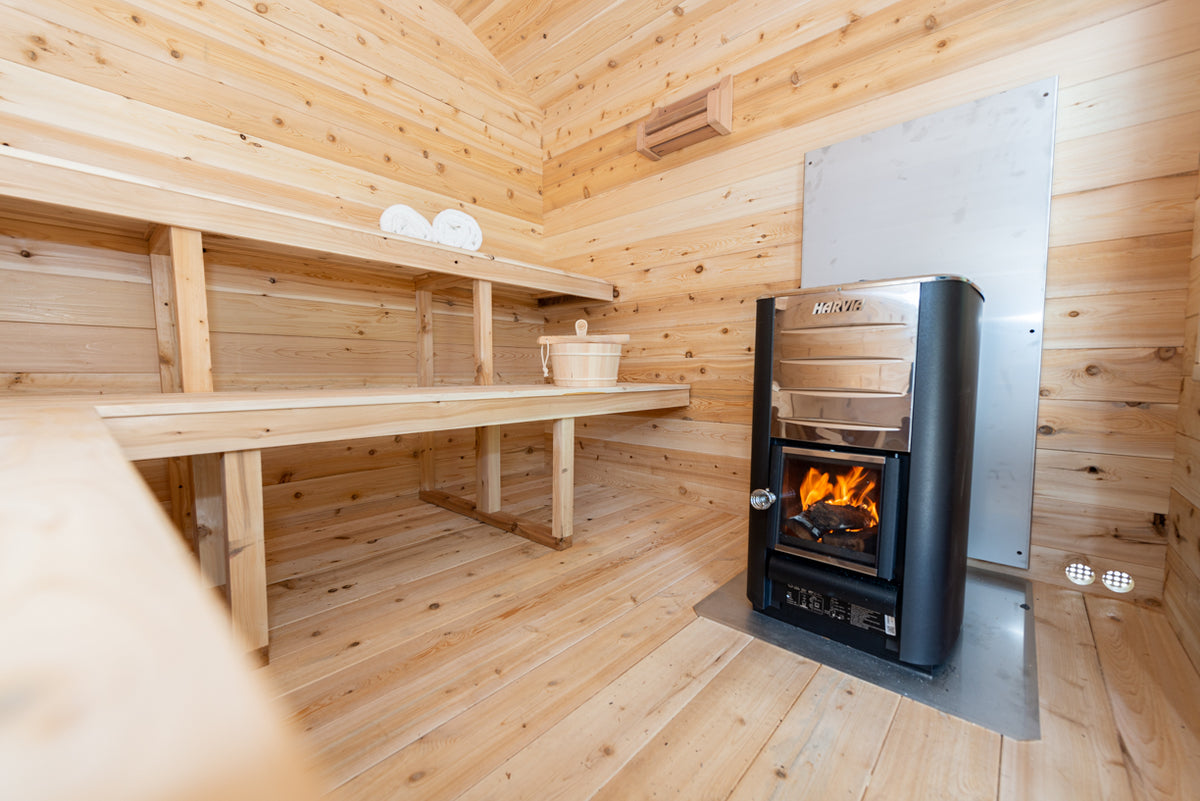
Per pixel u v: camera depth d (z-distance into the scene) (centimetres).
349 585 149
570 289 230
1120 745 90
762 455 129
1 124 146
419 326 228
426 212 245
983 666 112
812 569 122
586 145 270
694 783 83
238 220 137
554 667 111
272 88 195
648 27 230
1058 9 142
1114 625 127
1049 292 146
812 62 187
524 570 160
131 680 13
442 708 99
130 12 165
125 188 119
